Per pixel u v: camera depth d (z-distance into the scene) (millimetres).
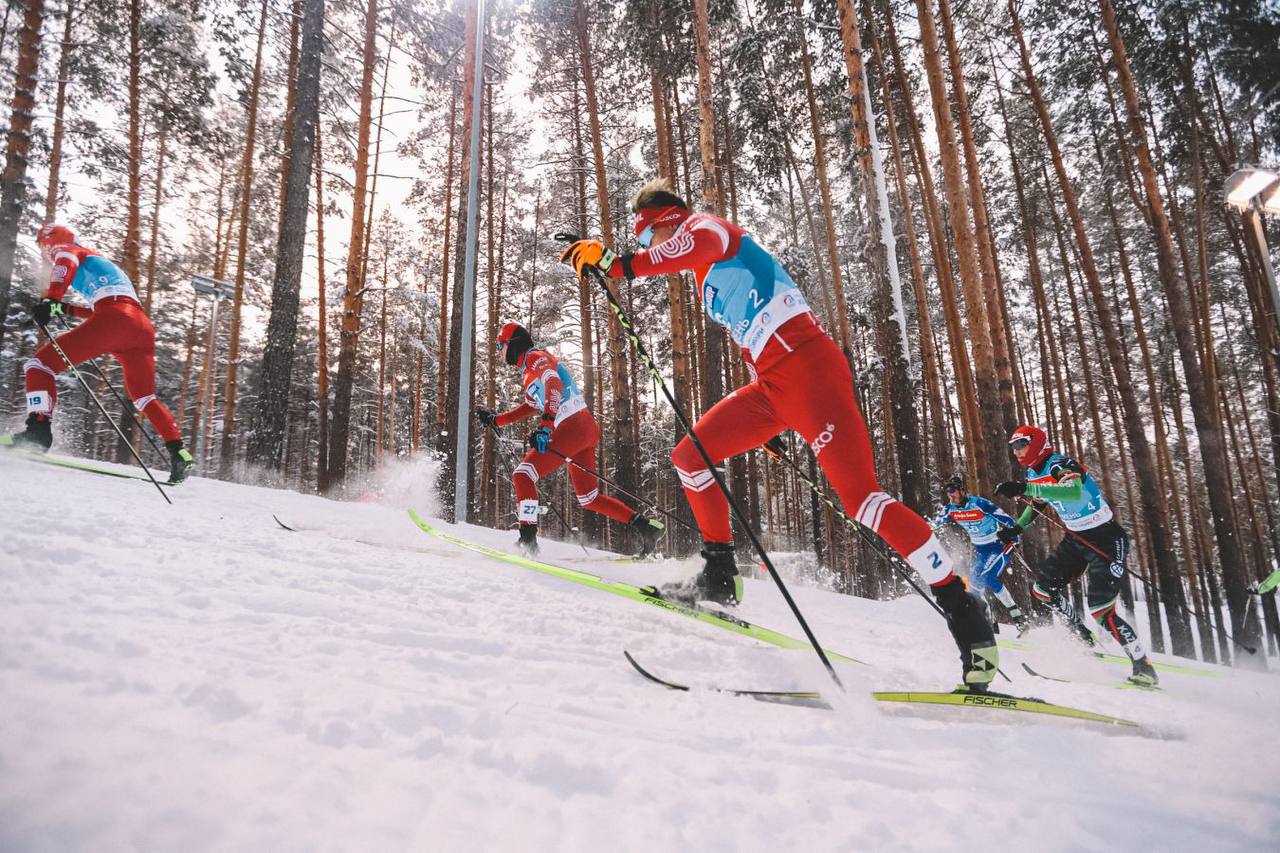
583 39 14766
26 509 2590
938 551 2090
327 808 890
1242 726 2025
